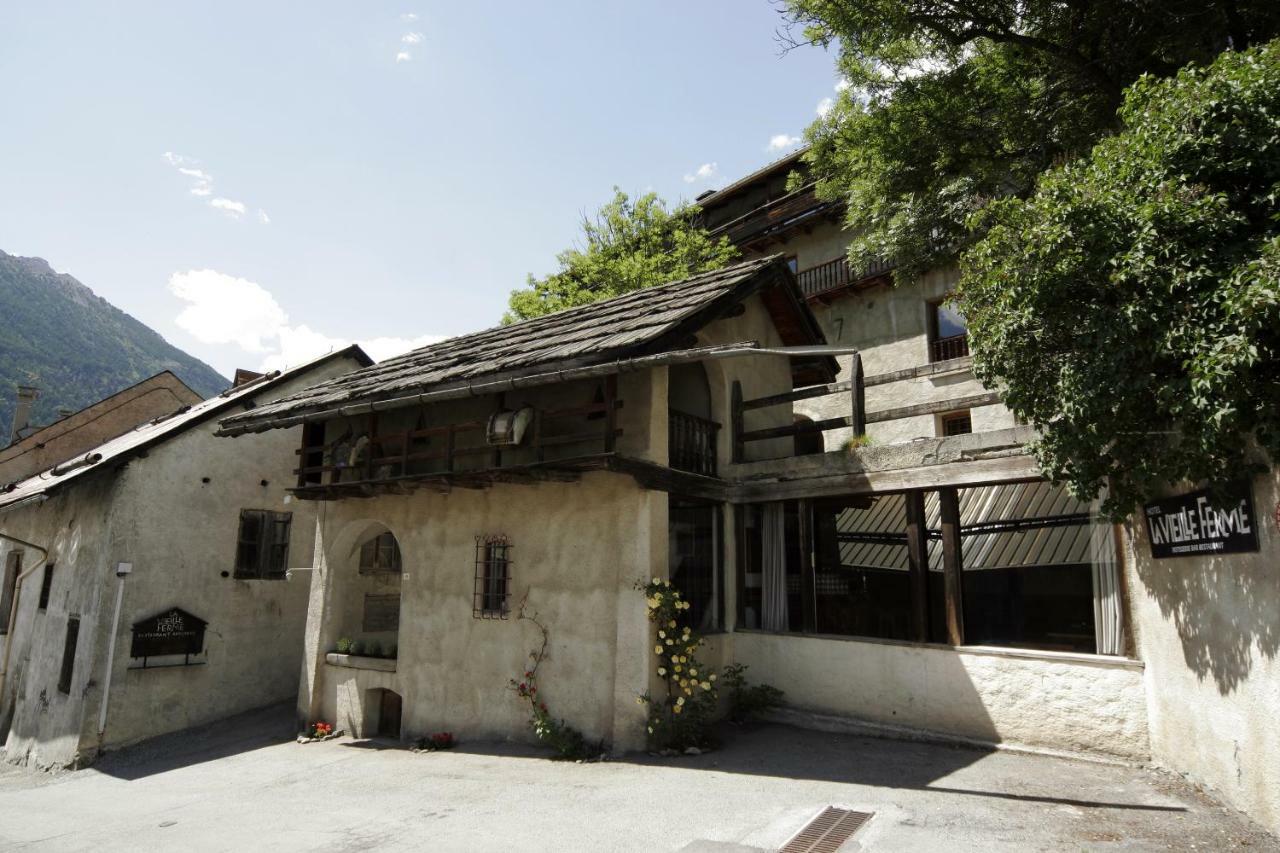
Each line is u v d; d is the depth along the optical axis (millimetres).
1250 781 5141
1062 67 11578
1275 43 5000
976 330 6371
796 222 20531
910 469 8492
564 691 9000
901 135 12578
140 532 13148
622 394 9125
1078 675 7223
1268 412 4336
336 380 14102
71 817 8398
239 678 14203
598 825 6035
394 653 11484
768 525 10125
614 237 23469
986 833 5332
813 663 9156
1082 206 5281
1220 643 5484
